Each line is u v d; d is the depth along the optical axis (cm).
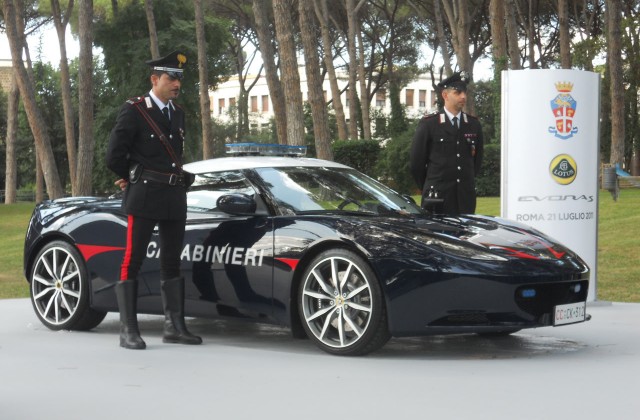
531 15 3766
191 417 395
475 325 525
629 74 3534
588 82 791
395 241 541
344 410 406
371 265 538
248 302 589
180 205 606
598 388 454
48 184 2634
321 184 630
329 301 565
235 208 586
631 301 958
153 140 599
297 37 4344
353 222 563
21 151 5444
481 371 505
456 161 717
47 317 695
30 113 2623
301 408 411
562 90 780
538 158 782
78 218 677
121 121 597
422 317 528
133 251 604
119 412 405
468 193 721
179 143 610
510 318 526
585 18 3878
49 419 393
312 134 4838
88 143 2564
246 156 671
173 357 556
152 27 2922
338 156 3469
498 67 2947
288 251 570
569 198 789
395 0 4338
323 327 561
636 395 437
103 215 666
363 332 544
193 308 618
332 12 4275
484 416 393
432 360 544
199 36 3030
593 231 807
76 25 3897
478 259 530
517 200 788
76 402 426
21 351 582
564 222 789
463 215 625
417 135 725
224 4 4412
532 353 575
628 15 3797
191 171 655
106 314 728
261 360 544
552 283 537
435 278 524
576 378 482
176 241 612
